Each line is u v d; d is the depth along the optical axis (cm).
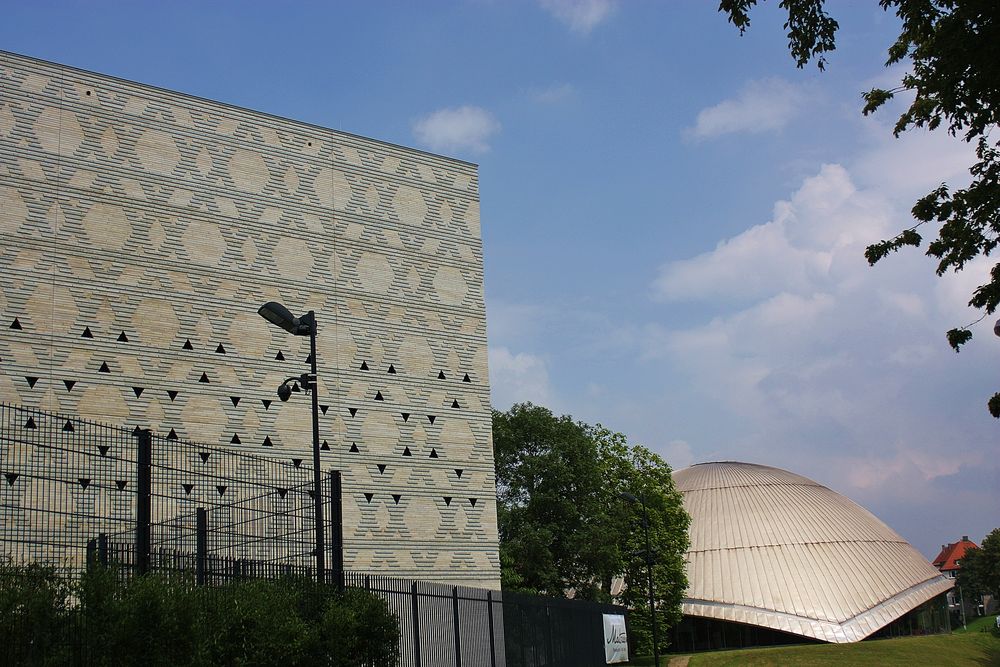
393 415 4325
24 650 1741
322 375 4162
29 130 3678
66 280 3631
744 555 8869
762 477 9950
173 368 3794
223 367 3916
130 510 3456
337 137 4469
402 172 4638
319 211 4331
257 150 4222
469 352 4638
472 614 3406
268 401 3997
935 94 2008
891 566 9025
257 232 4134
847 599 8488
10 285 3512
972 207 1983
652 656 6700
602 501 6322
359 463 4172
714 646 8444
